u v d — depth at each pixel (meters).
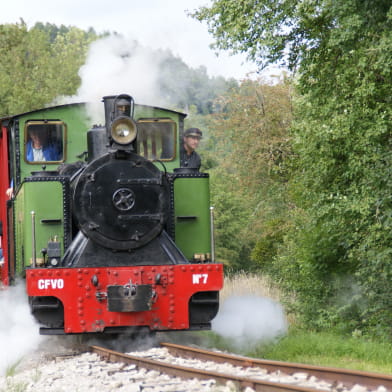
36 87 63.44
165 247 19.61
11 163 23.12
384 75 21.22
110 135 19.34
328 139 21.78
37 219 19.47
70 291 18.50
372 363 17.38
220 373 13.54
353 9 21.14
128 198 19.30
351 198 21.67
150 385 13.53
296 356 18.56
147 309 18.39
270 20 23.39
